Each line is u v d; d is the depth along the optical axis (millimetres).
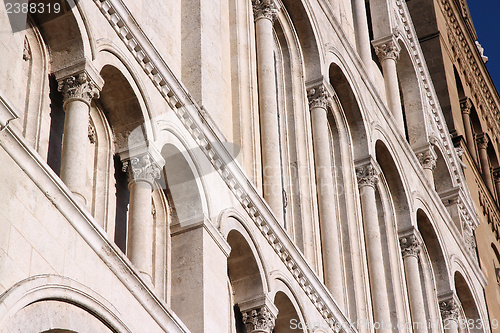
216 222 19719
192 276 18719
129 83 18375
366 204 29703
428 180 35969
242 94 23562
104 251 15391
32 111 16625
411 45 39875
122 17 18641
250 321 20641
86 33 17438
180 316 18328
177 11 22031
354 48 32094
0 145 13695
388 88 36531
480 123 50875
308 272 22859
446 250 35375
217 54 22719
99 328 14945
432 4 47969
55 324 13969
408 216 32562
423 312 31422
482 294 38469
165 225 19422
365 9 36312
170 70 19703
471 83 50938
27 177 14086
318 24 29109
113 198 18062
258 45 25891
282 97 27453
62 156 16422
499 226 47188
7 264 13289
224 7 24672
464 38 51062
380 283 28625
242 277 20953
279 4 28016
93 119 18266
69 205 14789
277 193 23625
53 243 14297
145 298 16188
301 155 26469
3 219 13445
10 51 14719
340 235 28172
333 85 30312
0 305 12805
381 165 32531
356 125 30578
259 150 23703
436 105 40625
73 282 14445
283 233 22234
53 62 17266
